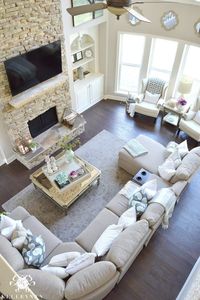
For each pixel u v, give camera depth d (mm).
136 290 3648
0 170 5410
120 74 7016
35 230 3777
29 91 4926
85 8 2748
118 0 2611
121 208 4066
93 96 7008
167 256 4008
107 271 2754
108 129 6406
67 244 3633
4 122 4984
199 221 4473
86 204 4758
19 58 4379
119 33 6086
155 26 5719
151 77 6551
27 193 4953
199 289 2469
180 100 6070
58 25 4852
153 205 3652
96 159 5613
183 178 4176
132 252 3027
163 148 5117
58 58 5125
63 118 6090
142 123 6590
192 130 5750
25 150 5316
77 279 2781
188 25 5391
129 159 4988
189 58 6098
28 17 4277
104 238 3404
